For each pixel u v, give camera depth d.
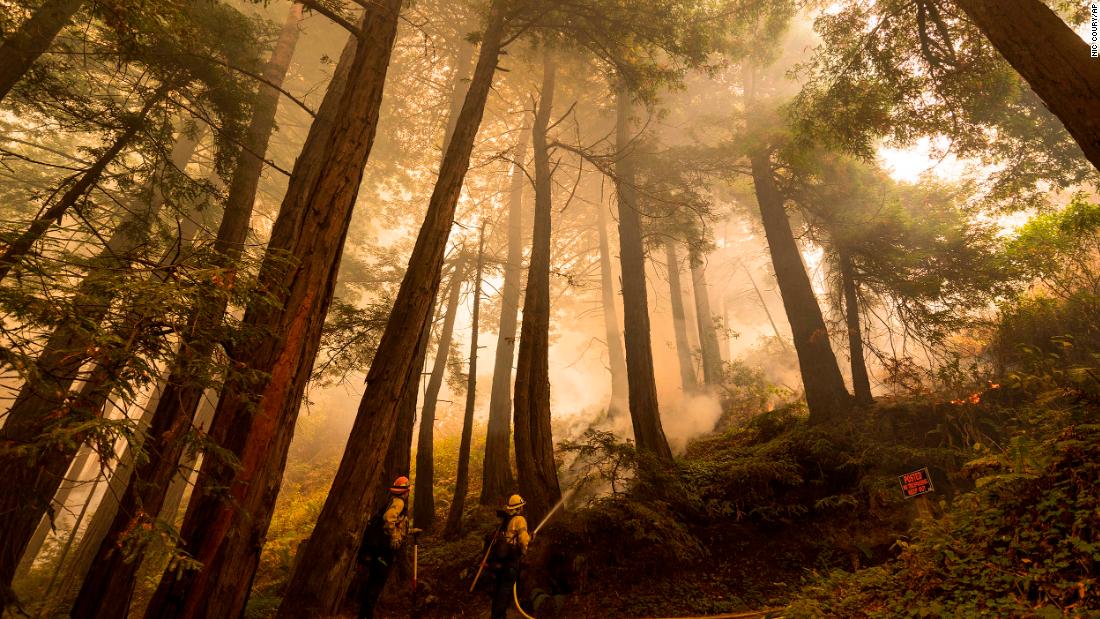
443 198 8.02
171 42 7.08
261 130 9.92
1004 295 10.84
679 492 9.44
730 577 7.96
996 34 5.30
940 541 5.07
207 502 4.39
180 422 2.97
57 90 7.09
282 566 11.27
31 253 2.51
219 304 3.15
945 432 8.97
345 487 6.20
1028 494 4.88
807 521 8.78
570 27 11.57
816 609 5.35
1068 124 4.77
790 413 12.71
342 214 5.72
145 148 7.79
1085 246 10.36
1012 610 3.83
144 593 10.93
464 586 8.36
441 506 14.42
